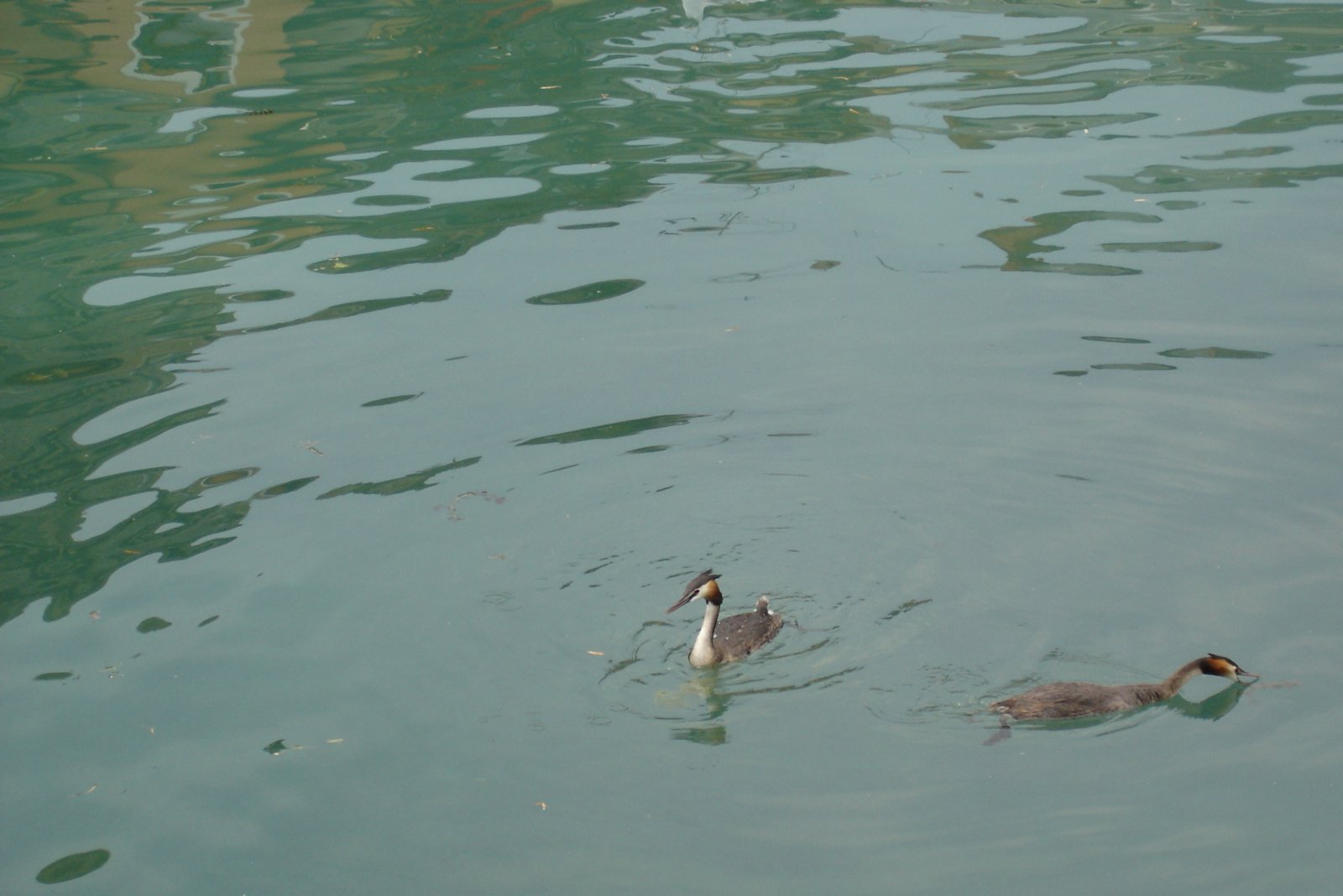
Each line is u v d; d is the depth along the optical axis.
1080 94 23.83
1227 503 13.12
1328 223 18.69
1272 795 9.87
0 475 14.20
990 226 19.17
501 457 14.39
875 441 14.41
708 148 22.22
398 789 10.16
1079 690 10.79
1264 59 25.09
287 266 18.86
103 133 23.09
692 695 11.13
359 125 23.48
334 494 13.81
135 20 28.00
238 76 25.55
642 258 18.80
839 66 25.62
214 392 15.77
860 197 20.28
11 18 28.00
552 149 22.36
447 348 16.67
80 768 10.42
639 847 9.59
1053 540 12.80
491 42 27.27
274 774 10.31
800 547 12.92
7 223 20.14
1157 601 11.95
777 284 17.91
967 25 27.78
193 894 9.24
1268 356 15.58
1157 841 9.48
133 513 13.52
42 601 12.29
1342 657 11.17
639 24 28.34
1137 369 15.48
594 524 13.29
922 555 12.70
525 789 10.15
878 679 11.25
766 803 9.96
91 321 17.42
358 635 11.85
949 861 9.36
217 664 11.51
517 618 12.05
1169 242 18.45
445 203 20.61
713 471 14.02
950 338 16.41
